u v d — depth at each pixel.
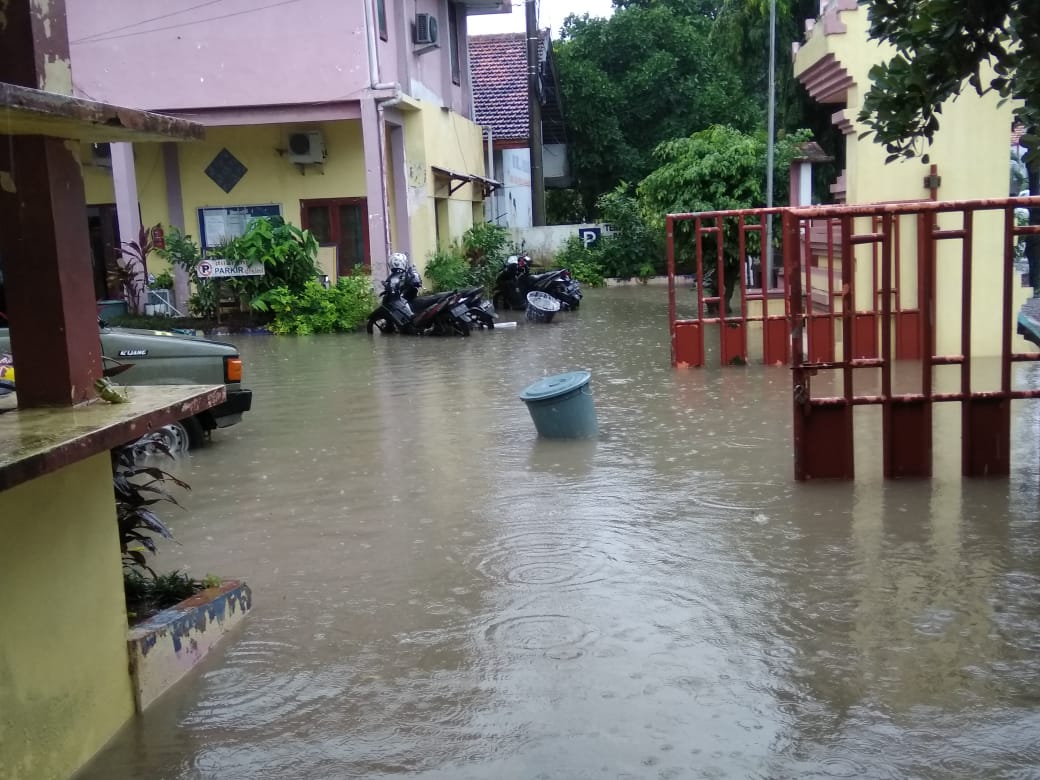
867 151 11.01
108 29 18.09
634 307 20.61
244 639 4.42
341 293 17.86
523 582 4.98
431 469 7.34
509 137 27.81
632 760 3.32
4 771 2.91
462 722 3.62
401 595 4.87
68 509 3.31
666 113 30.94
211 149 19.97
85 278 3.67
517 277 21.14
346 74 17.98
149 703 3.82
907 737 3.40
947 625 4.28
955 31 3.01
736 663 3.99
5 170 3.47
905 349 11.34
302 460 7.75
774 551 5.29
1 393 4.18
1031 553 5.12
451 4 24.56
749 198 16.67
